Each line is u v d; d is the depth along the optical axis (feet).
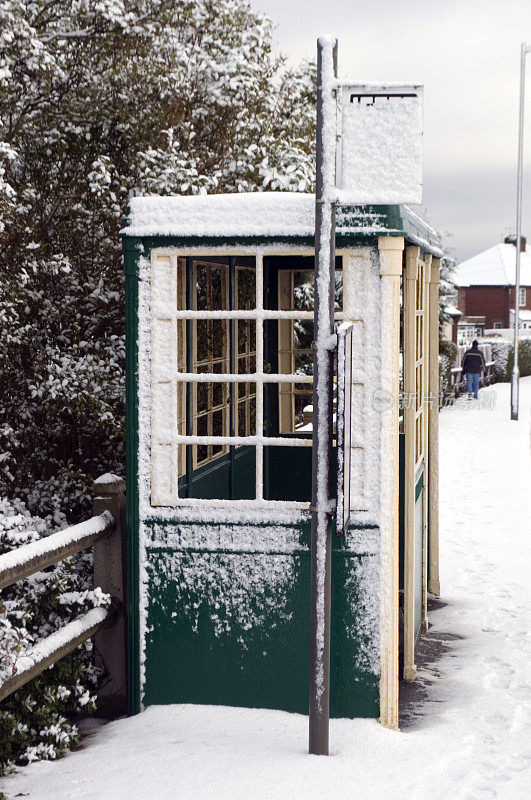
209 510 15.23
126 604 16.17
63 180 24.86
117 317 23.44
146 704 15.58
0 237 21.06
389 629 14.70
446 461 48.78
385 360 14.56
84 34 25.39
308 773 12.94
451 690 17.30
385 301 14.48
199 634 15.37
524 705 16.49
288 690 15.12
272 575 15.08
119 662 16.16
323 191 13.12
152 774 13.03
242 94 27.96
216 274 19.71
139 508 15.43
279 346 22.62
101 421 21.08
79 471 21.98
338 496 13.03
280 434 22.88
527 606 23.16
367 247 14.55
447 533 31.68
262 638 15.16
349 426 13.48
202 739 14.24
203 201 14.99
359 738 14.20
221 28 29.07
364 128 13.28
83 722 15.96
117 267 23.56
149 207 15.15
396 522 14.74
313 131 31.19
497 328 216.33
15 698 14.38
